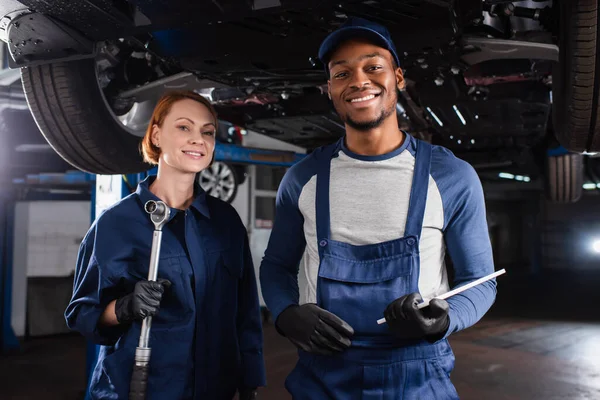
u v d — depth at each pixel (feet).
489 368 16.05
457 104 9.89
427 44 6.31
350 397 4.09
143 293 4.30
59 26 6.54
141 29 6.43
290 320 4.07
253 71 7.40
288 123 11.25
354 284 4.12
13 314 22.04
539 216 53.57
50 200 22.25
